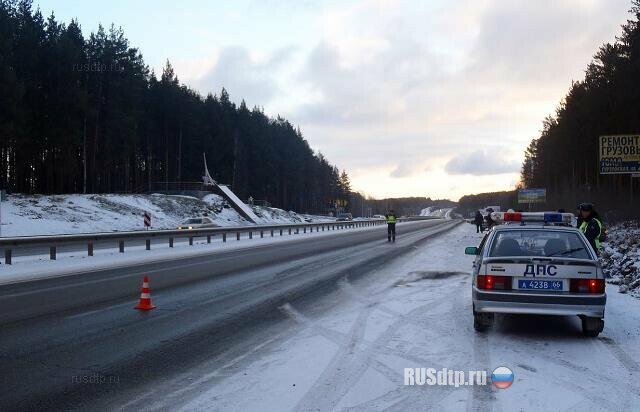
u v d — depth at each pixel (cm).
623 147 1597
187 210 6012
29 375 607
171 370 623
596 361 636
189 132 8188
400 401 511
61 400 529
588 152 5353
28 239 1842
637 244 1795
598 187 4762
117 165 7581
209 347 725
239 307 1020
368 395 528
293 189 12362
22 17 5550
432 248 2542
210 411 495
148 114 7744
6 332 815
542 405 499
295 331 811
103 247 2670
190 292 1205
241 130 10475
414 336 761
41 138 5438
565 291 721
